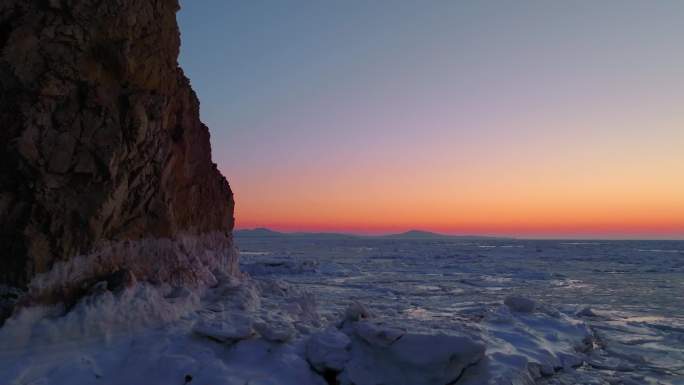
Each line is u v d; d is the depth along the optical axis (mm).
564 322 11016
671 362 9008
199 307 7609
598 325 12695
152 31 7418
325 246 103500
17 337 5398
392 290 20906
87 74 6508
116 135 6449
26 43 5977
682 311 15430
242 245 107938
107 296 6141
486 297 18656
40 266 5871
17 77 5895
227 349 6309
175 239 8188
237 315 7281
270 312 8227
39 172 5887
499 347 7965
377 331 6254
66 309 6012
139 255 7309
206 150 10312
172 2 7961
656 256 54688
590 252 67625
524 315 11406
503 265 39188
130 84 7090
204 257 9570
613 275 29500
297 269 30281
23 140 5746
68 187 6164
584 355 9227
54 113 6078
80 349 5691
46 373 5301
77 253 6270
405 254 62312
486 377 6297
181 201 8984
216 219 10531
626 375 8141
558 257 52781
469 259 49250
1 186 5883
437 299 17844
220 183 10875
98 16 6488
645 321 13414
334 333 6691
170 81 8125
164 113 7531
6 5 6066
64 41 6262
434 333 6246
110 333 6008
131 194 7121
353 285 22922
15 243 5816
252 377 5645
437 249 83312
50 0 6141
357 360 6270
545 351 8562
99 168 6332
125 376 5523
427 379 6066
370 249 83875
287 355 6297
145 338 6156
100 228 6434
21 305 5594
